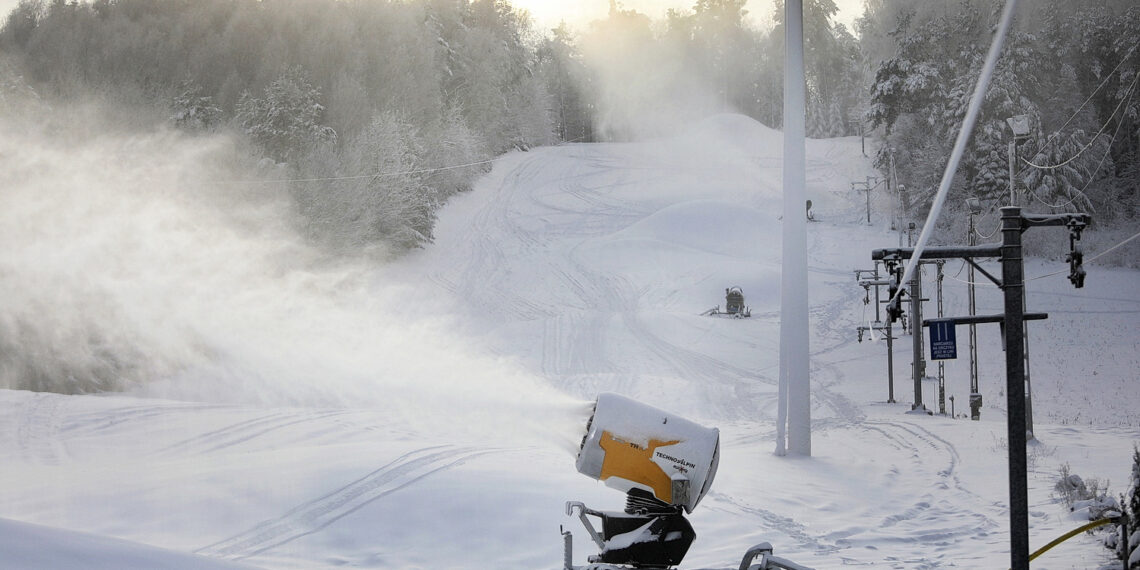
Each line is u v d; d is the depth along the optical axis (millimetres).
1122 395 36406
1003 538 11852
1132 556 7840
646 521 5812
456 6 124188
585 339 47750
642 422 5734
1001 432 23938
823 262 68500
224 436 18875
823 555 10953
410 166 73812
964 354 45812
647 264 65562
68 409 22000
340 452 15055
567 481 13703
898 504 14711
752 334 48781
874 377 41062
